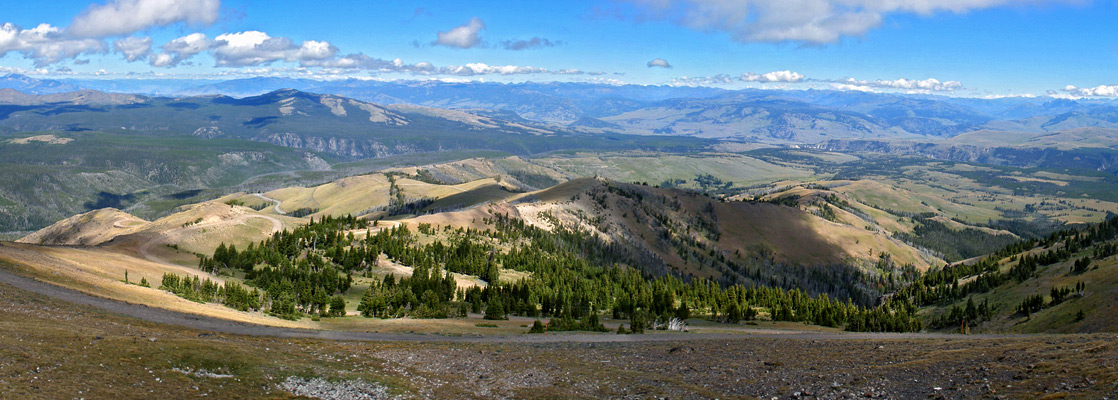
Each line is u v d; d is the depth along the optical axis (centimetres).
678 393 5347
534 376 6153
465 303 16462
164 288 11881
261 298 13525
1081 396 4022
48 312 6762
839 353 6775
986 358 5644
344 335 8944
